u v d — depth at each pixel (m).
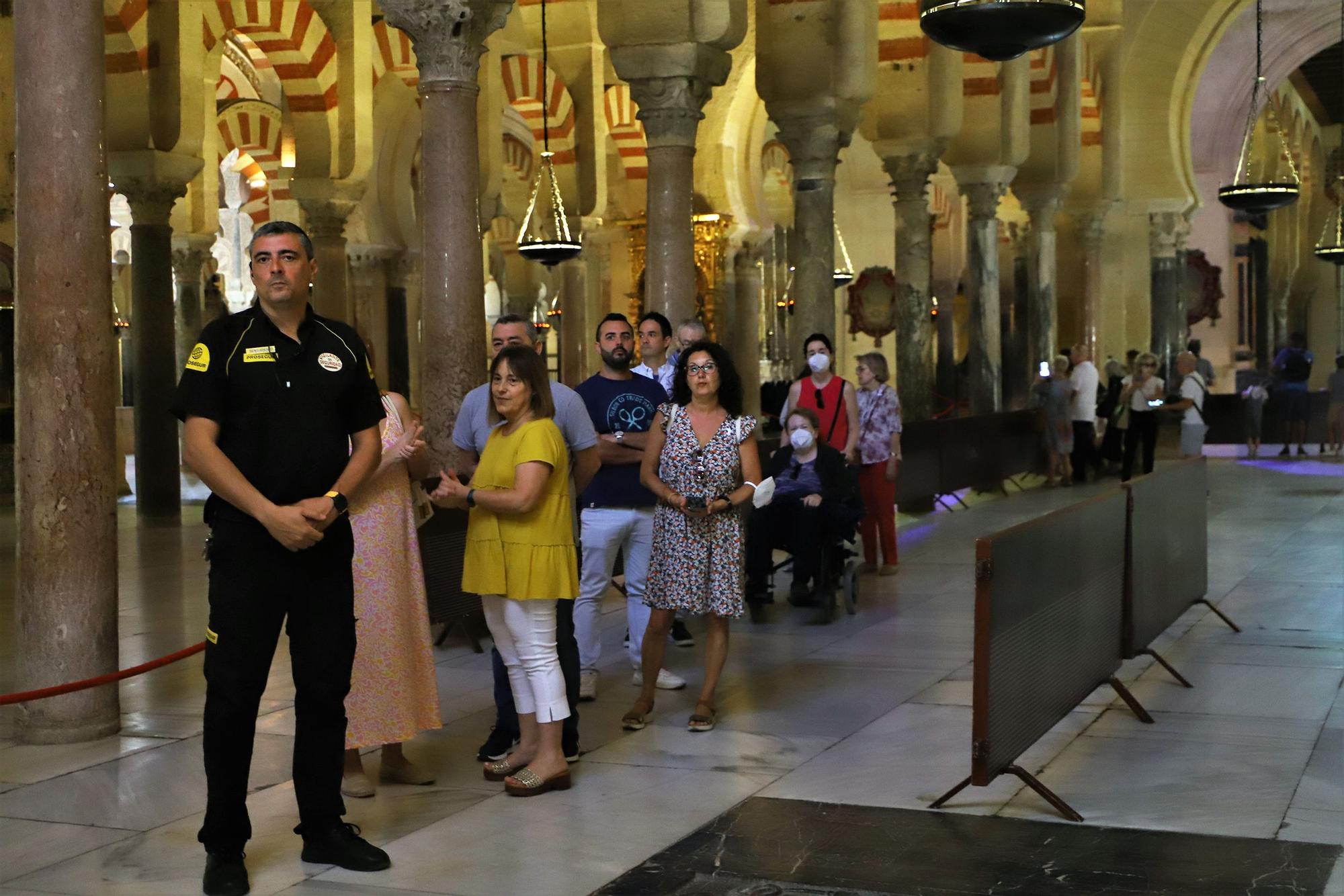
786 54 13.39
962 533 13.44
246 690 4.19
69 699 5.91
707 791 5.15
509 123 29.00
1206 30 25.86
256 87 26.02
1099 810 4.87
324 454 4.29
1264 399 23.36
